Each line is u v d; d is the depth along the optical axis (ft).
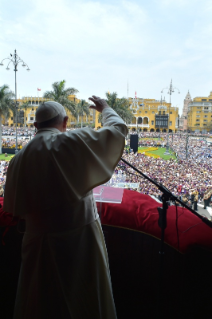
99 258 4.10
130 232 6.18
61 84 74.38
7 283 6.54
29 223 4.11
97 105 5.06
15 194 4.07
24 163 4.02
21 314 4.06
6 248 6.43
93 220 4.22
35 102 155.43
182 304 5.53
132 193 7.47
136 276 6.25
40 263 3.89
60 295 3.79
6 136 155.84
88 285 3.92
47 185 3.82
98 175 3.84
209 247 4.99
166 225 5.25
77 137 3.87
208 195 33.47
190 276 5.30
